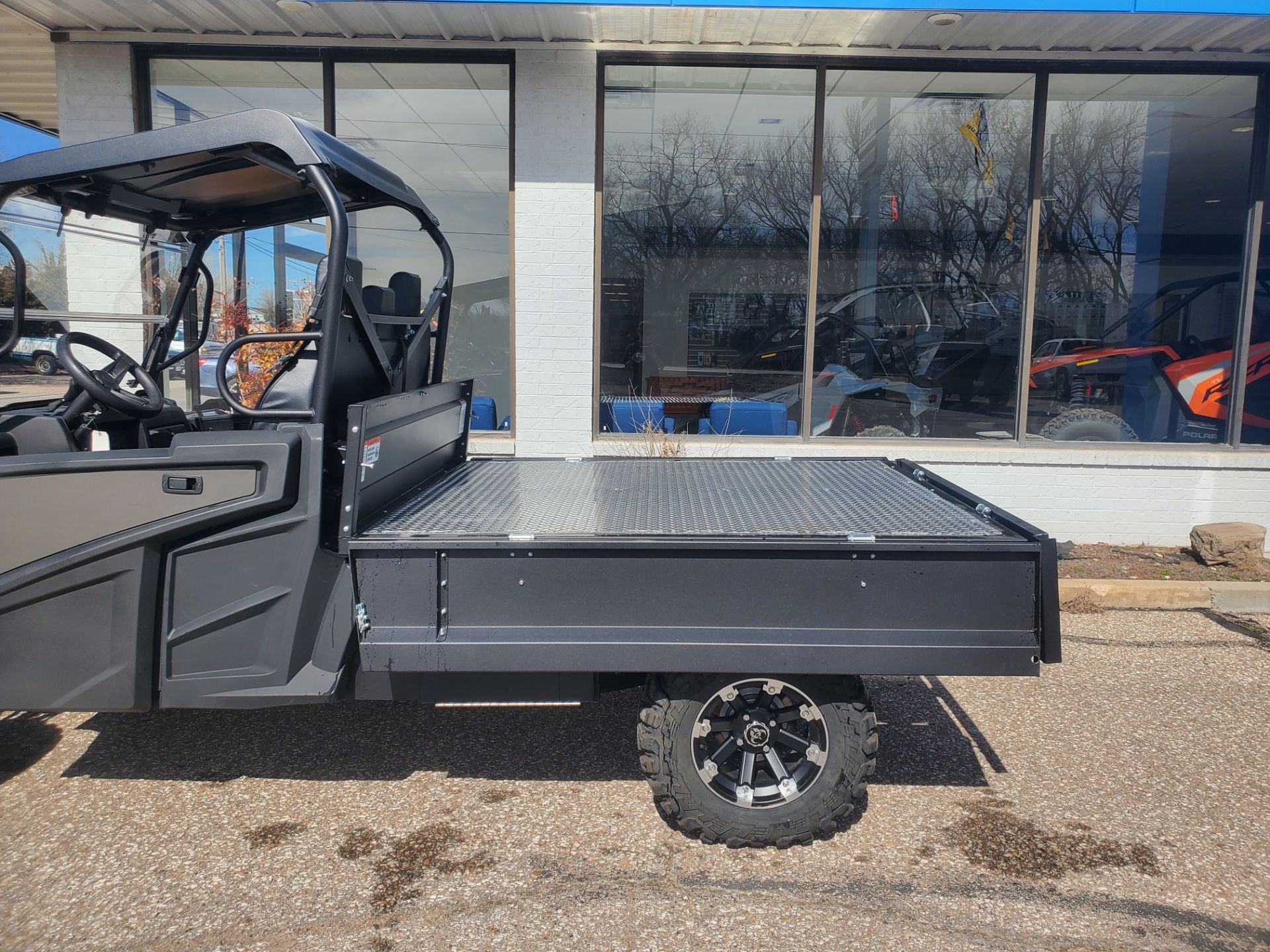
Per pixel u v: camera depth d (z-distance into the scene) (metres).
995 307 6.83
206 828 3.14
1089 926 2.63
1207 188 6.71
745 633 2.79
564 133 6.53
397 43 6.41
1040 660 2.77
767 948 2.54
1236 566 6.05
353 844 3.05
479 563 2.78
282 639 2.92
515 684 3.00
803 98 6.63
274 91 6.73
